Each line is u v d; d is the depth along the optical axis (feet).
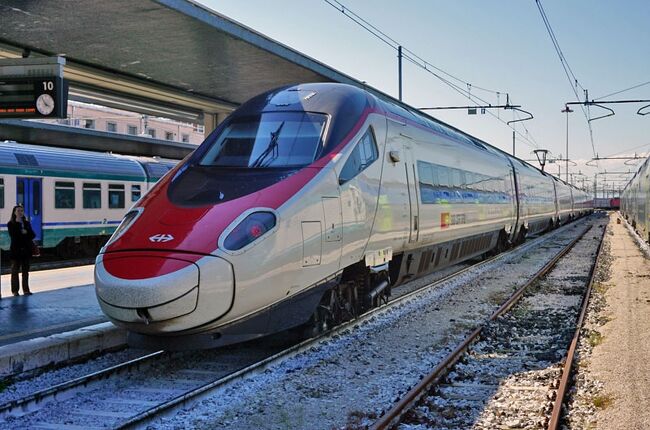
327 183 26.43
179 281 20.74
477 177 54.44
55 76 30.40
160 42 36.40
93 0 29.48
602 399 20.88
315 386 22.08
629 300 41.01
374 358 26.16
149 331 21.36
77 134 71.72
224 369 24.82
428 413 19.58
